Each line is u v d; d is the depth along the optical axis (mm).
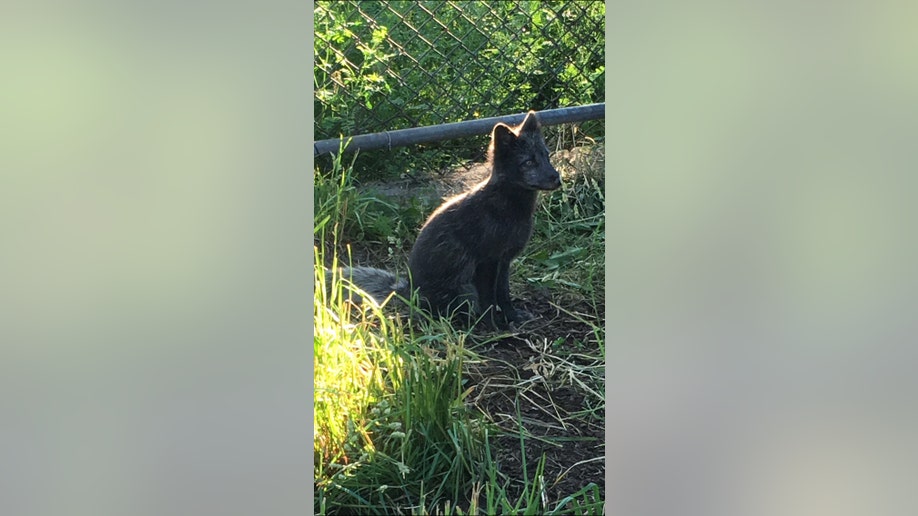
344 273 2285
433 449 2006
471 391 2145
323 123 2533
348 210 2385
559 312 2336
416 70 2615
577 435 2109
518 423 2102
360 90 2572
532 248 2432
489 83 2621
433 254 2289
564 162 2516
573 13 2631
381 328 2162
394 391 2041
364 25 2633
